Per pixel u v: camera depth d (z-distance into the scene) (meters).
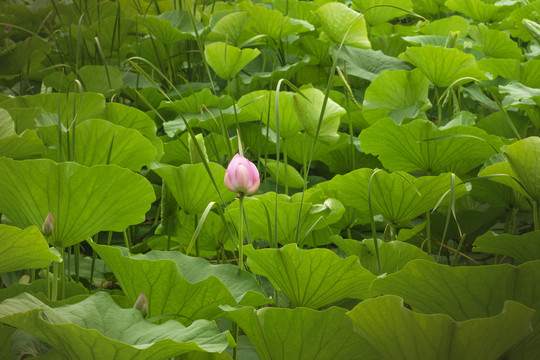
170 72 5.70
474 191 4.61
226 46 4.74
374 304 3.56
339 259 3.79
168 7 6.55
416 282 3.70
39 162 3.85
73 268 4.45
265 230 4.23
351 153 4.90
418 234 4.62
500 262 4.55
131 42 5.91
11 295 3.97
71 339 3.52
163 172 4.19
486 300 3.68
